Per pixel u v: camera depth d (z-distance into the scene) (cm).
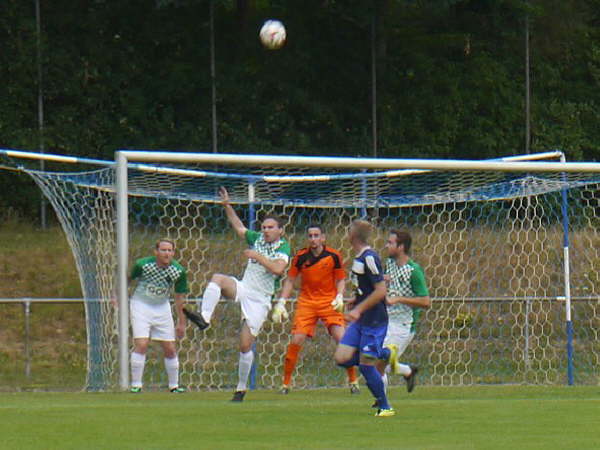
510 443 1908
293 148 6625
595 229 5578
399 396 3269
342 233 5447
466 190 4456
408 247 3130
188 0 6316
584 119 7594
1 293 5084
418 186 4375
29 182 5972
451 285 4944
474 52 7412
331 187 4278
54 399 2981
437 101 7094
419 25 7456
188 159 3459
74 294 5131
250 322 3047
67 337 4788
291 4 6969
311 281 3462
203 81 6475
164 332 3497
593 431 2094
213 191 4272
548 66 7662
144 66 6562
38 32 6200
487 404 2697
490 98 7269
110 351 3725
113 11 6550
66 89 6291
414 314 3153
